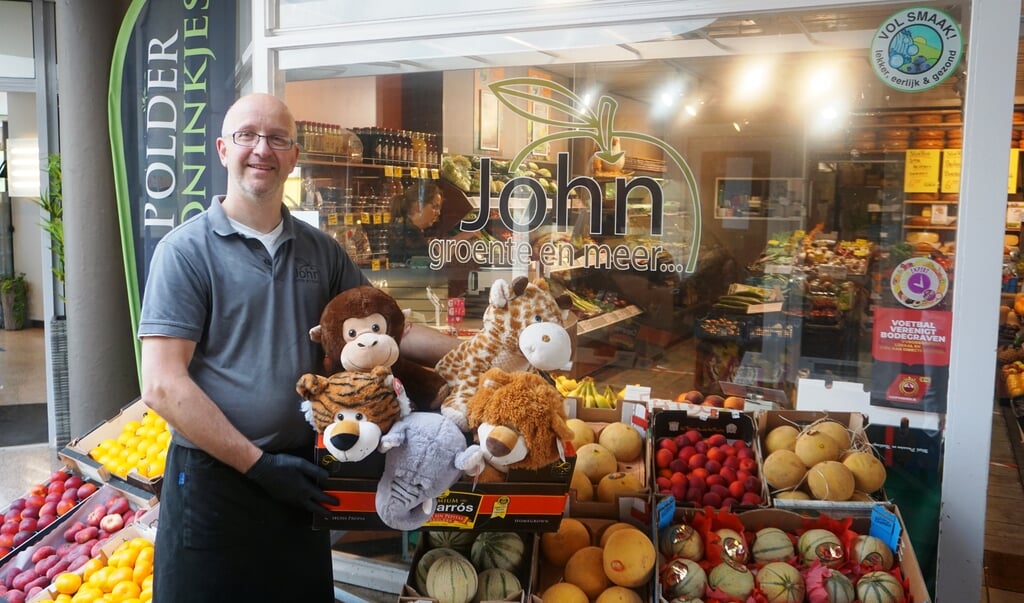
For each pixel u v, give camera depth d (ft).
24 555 10.12
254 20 11.72
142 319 6.91
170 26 12.80
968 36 8.75
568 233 11.69
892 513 8.41
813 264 10.48
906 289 9.43
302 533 7.57
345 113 12.22
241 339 7.14
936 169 9.20
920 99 9.27
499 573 8.21
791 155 10.57
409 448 6.51
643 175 11.32
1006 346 24.44
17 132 26.66
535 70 11.46
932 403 9.41
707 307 11.24
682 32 10.02
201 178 12.86
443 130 11.96
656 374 11.53
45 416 21.09
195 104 12.76
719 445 9.86
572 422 10.16
